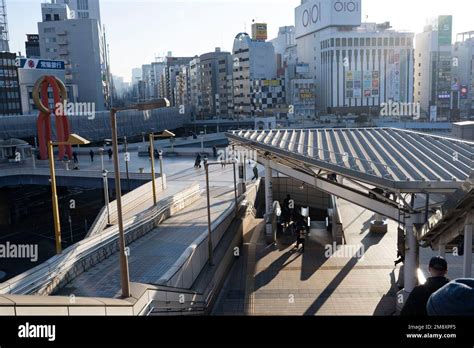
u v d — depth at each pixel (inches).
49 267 597.0
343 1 5413.4
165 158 2347.4
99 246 748.6
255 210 1408.7
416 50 5378.9
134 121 3570.4
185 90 6412.4
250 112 4936.0
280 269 848.3
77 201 2452.0
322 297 711.1
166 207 1099.9
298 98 5059.1
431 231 569.9
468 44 5270.7
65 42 4532.5
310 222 1210.0
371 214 1253.1
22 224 2140.7
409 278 664.4
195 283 676.1
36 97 1905.8
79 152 2571.4
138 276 668.1
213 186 1582.2
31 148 2303.2
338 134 951.0
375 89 5275.6
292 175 946.1
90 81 4566.9
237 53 5078.7
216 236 845.8
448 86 5118.1
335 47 5211.6
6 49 4404.5
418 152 770.2
